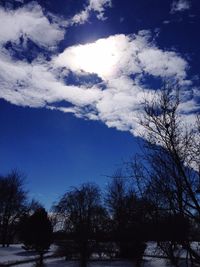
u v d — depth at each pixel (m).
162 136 9.26
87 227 42.41
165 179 8.73
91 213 42.41
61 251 50.44
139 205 8.93
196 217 8.33
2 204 83.25
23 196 84.69
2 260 56.84
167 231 8.47
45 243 51.59
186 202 8.50
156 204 8.68
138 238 9.01
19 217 81.62
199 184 8.77
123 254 41.03
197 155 9.10
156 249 8.83
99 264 43.97
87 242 43.53
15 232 81.75
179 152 9.05
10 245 81.00
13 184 85.00
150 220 8.70
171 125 9.28
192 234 8.42
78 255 47.56
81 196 43.38
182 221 8.43
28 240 62.78
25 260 57.47
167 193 8.57
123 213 9.36
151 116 9.50
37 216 54.78
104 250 44.00
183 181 8.61
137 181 8.99
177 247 8.56
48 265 48.31
